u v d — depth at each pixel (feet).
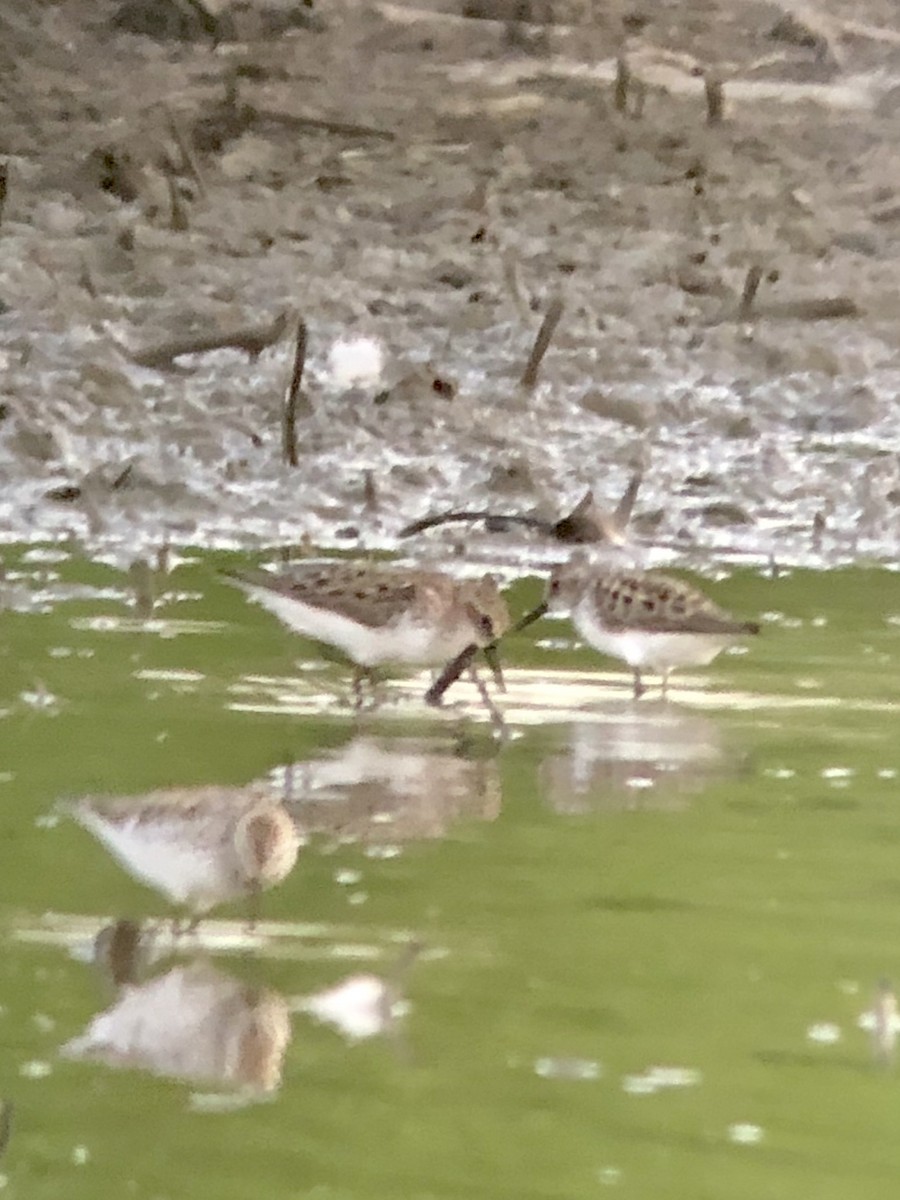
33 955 25.23
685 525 49.11
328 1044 23.11
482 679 37.91
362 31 87.76
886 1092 22.12
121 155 73.51
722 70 88.33
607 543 47.21
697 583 44.86
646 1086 22.26
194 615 41.01
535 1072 22.41
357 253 68.95
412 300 64.95
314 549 46.21
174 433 52.90
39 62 83.71
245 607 41.70
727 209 76.18
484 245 70.59
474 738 34.30
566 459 53.36
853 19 92.12
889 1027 23.58
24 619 40.42
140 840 27.09
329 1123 21.40
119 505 48.52
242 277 65.87
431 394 56.03
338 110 81.56
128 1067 22.56
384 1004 24.11
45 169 73.97
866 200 78.02
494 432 54.49
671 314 65.31
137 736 33.45
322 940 25.73
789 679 38.22
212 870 26.81
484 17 89.66
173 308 62.18
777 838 29.63
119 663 37.68
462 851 28.89
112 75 83.35
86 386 55.06
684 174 78.84
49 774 31.45
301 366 52.80
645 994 24.43
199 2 86.74
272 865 26.86
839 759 33.40
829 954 25.48
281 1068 22.52
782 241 73.41
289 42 87.10
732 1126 21.33
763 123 83.92
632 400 57.36
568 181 77.56
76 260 65.72
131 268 65.57
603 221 74.23
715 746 34.01
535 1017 23.65
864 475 52.54
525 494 50.60
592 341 62.23
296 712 35.29
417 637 35.94
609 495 50.75
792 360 61.87
